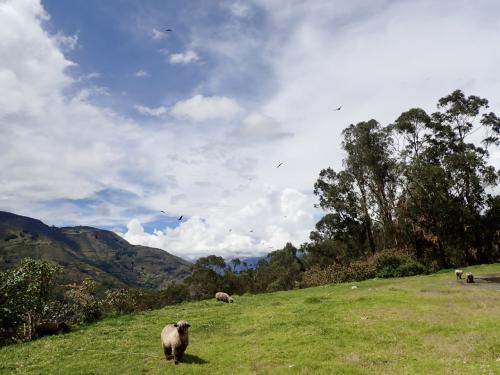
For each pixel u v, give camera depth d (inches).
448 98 2247.8
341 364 474.0
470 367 430.0
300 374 449.1
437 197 1943.9
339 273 1879.9
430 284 1202.6
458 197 2055.9
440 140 2252.7
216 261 3080.7
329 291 1314.0
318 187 2573.8
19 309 882.1
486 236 2017.7
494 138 2217.0
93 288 1205.7
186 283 2987.2
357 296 997.8
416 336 578.6
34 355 631.2
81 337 758.5
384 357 492.7
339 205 2431.1
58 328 869.2
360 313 764.0
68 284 1203.9
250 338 642.8
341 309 819.4
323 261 2605.8
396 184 2274.9
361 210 2450.8
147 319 920.3
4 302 882.1
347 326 661.9
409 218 2111.2
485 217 2041.1
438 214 1984.5
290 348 559.5
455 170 2046.0
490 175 1998.0
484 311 714.2
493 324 605.9
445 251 2140.7
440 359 469.4
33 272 957.2
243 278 3339.1
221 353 564.4
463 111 2194.9
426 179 1946.4
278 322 730.8
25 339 863.7
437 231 2021.4
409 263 1733.5
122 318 981.2
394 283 1365.7
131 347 636.1
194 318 874.1
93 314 1123.9
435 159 2225.6
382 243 2447.1
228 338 660.7
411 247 2199.8
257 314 857.5
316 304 920.9
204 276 3009.4
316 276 2012.8
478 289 995.9
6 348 715.4
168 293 2817.4
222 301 1213.7
